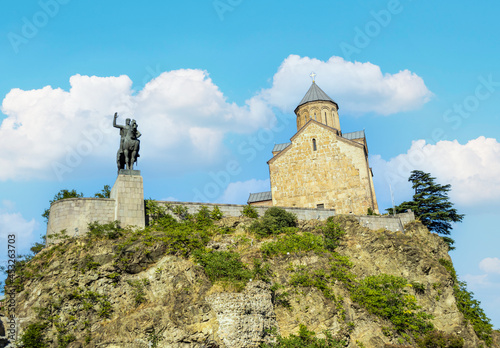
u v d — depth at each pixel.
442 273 50.75
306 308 43.28
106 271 41.56
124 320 38.28
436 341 43.91
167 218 49.41
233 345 37.66
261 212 55.06
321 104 73.62
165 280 40.84
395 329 44.50
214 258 42.91
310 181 64.06
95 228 45.16
